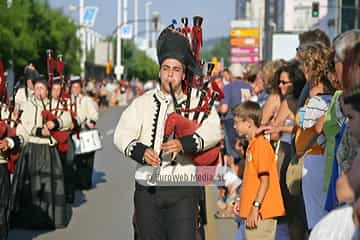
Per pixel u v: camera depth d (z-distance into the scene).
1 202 13.65
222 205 16.97
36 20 67.69
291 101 12.57
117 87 97.12
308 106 10.39
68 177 19.47
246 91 20.84
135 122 9.66
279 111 12.66
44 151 16.45
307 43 10.84
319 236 6.89
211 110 9.59
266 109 13.38
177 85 9.59
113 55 124.06
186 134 9.38
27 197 16.39
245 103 11.19
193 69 9.70
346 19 102.12
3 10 54.59
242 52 99.19
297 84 12.55
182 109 9.59
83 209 18.94
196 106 9.59
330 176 9.09
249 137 11.21
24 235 15.97
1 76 13.92
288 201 11.78
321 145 10.30
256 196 10.89
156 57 9.95
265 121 13.38
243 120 11.12
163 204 9.50
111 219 17.64
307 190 10.36
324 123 9.37
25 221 16.44
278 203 10.93
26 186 16.38
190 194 9.52
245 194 11.04
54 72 17.83
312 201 10.33
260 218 10.87
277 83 13.27
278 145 12.14
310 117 10.32
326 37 12.09
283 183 11.88
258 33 99.19
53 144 16.52
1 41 54.16
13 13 55.41
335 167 8.65
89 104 21.36
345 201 6.42
